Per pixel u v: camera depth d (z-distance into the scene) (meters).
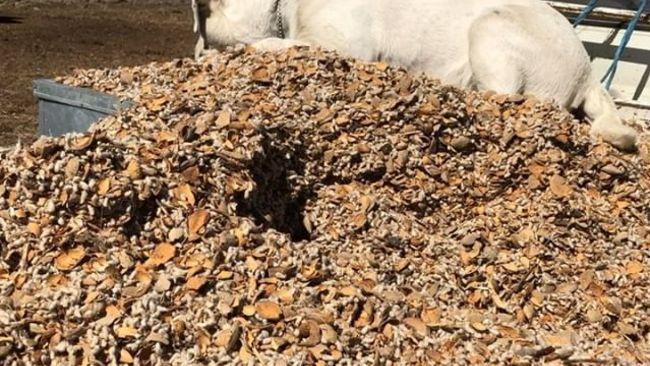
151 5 8.74
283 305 1.42
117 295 1.38
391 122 1.89
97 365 1.29
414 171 1.88
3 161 1.50
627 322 1.63
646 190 1.97
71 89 1.98
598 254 1.79
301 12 2.30
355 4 2.26
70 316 1.34
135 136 1.61
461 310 1.60
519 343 1.47
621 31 2.62
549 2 2.70
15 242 1.42
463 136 1.93
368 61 2.17
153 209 1.51
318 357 1.36
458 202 1.89
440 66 2.27
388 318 1.47
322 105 1.88
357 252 1.68
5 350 1.29
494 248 1.74
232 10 2.36
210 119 1.67
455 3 2.27
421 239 1.74
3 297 1.35
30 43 5.40
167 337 1.34
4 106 3.52
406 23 2.26
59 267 1.41
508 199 1.90
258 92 1.88
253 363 1.33
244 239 1.51
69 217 1.46
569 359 1.45
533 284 1.68
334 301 1.46
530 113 2.00
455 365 1.41
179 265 1.45
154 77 2.02
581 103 2.26
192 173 1.55
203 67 2.04
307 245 1.61
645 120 2.55
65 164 1.48
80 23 6.79
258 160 1.67
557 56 2.19
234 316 1.40
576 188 1.92
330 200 1.79
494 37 2.17
